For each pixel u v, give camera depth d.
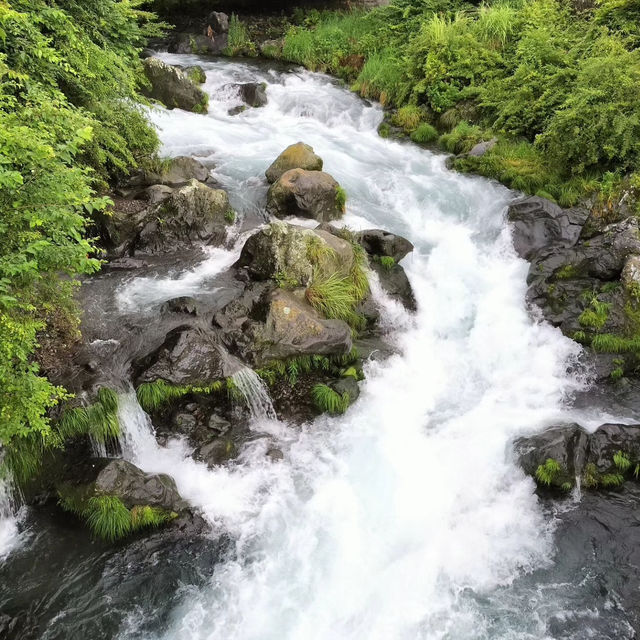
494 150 15.91
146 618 6.80
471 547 7.85
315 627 6.83
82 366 8.84
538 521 8.18
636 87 13.83
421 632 6.84
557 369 10.70
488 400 10.20
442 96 18.38
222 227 12.42
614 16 16.70
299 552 7.63
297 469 8.71
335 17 25.62
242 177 14.50
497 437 9.30
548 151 15.05
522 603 7.16
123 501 7.55
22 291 7.12
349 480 8.61
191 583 7.20
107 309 10.22
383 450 9.10
